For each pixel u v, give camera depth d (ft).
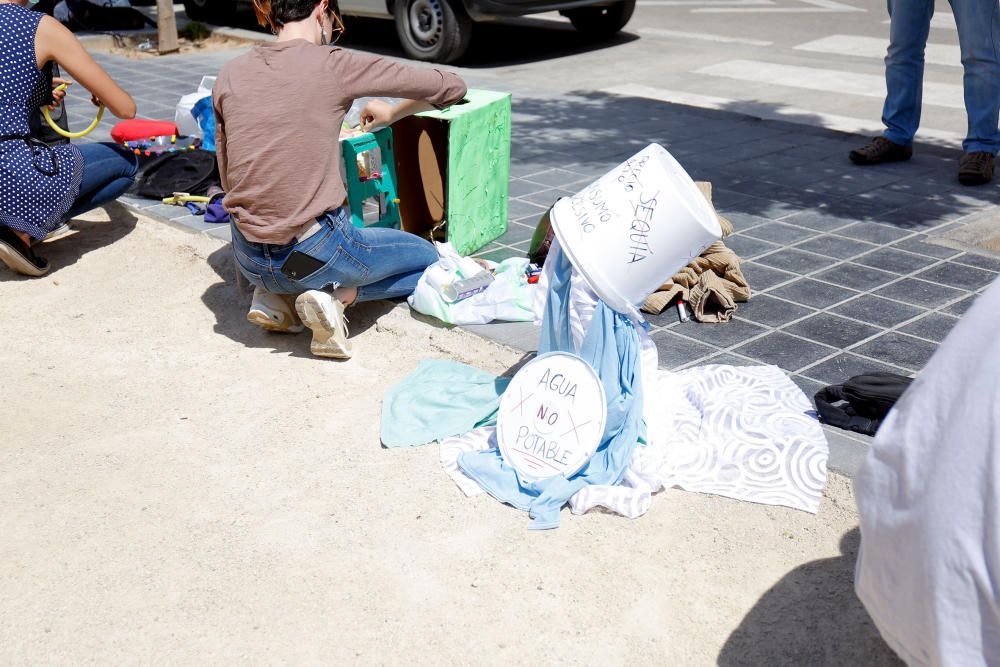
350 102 12.14
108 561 8.95
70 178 15.10
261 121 11.59
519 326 13.08
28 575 8.77
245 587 8.61
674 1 48.39
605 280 9.82
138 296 14.88
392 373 12.37
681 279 13.73
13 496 9.91
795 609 8.28
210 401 11.77
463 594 8.50
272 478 10.19
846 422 10.52
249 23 41.57
